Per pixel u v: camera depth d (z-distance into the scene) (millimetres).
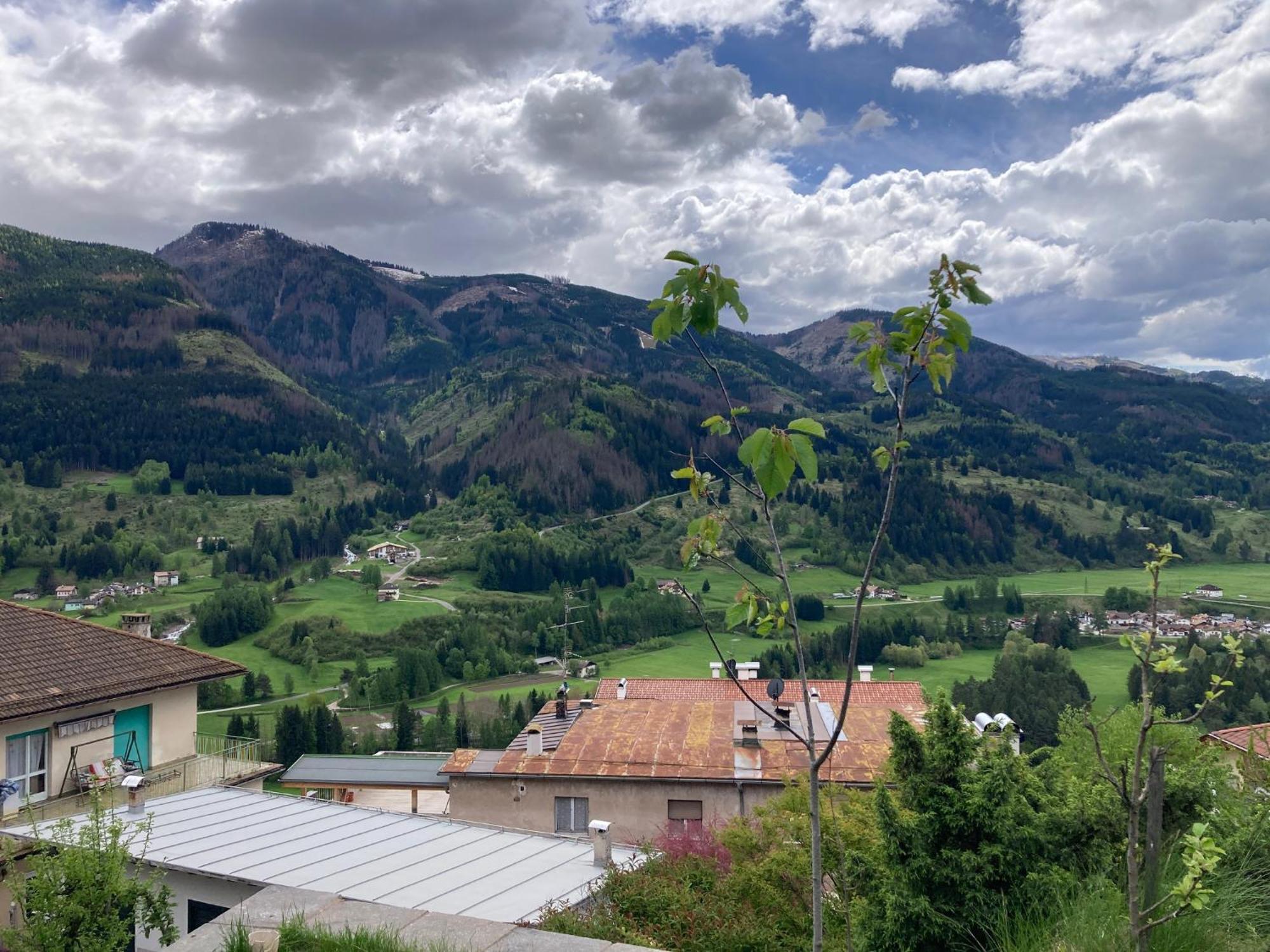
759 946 8148
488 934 5238
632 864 12266
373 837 13961
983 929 6402
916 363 3461
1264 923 5156
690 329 3609
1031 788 7762
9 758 17516
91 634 21234
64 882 9375
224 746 23781
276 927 5410
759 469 3031
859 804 10742
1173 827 6918
